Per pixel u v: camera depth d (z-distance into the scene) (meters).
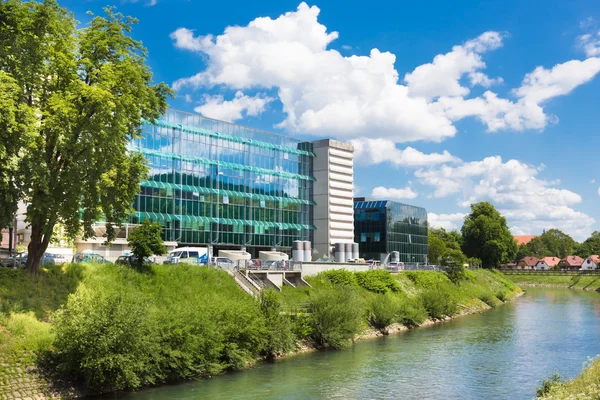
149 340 34.91
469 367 44.00
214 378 38.84
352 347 52.94
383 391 36.16
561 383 30.36
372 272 76.50
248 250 88.88
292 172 96.94
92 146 38.12
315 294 55.09
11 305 35.44
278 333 46.53
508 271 182.38
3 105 31.19
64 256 51.28
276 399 33.59
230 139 86.12
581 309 91.50
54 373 32.25
